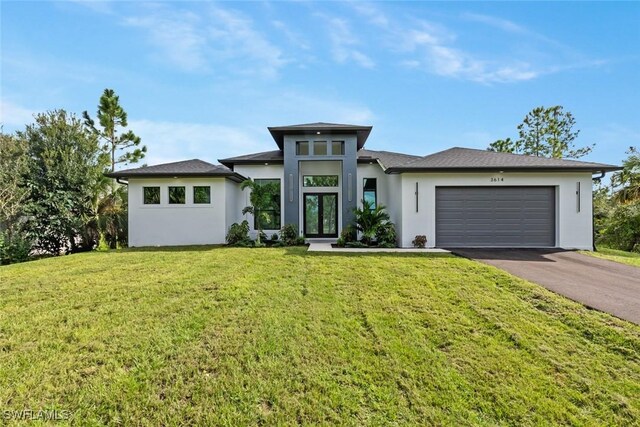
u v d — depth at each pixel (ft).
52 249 46.50
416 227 41.04
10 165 42.68
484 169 39.34
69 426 9.05
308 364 12.04
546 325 15.37
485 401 10.16
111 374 11.32
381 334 14.42
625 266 27.96
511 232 40.57
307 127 46.65
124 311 17.04
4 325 15.31
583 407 9.96
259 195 46.50
